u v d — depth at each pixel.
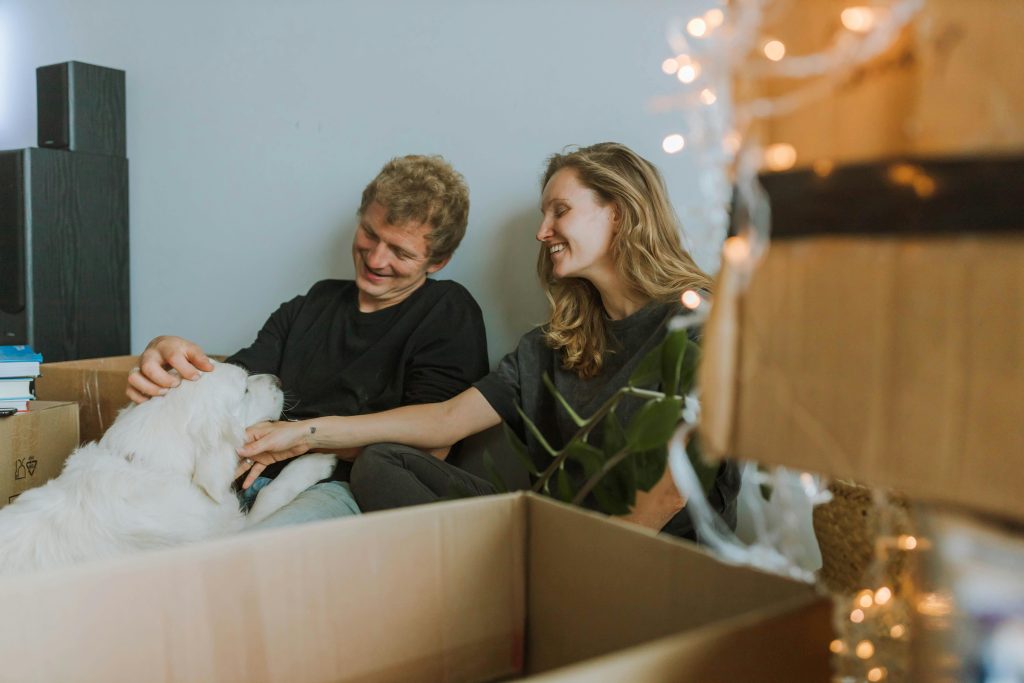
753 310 0.51
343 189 2.39
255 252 2.59
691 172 1.81
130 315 2.90
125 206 2.84
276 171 2.52
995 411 0.41
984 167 0.41
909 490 0.44
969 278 0.42
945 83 0.43
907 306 0.44
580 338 1.65
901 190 0.44
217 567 0.69
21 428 1.76
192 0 2.61
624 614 0.74
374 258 1.94
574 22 1.95
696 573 0.68
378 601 0.76
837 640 0.60
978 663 0.51
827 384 0.47
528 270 2.09
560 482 1.06
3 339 2.65
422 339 1.95
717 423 0.52
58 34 3.03
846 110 0.46
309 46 2.40
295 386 2.03
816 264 0.48
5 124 3.29
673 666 0.52
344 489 1.63
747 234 0.51
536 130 2.05
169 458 1.55
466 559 0.81
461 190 2.00
